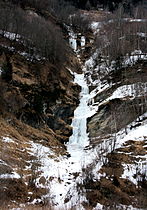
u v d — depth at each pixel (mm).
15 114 29812
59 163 26000
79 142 31922
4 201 18609
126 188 21750
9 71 33562
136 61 41156
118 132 30203
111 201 20484
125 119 31094
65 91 37750
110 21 68812
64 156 28094
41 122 31516
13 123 28625
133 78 37031
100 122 32750
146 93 32719
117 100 33656
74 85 41562
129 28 53562
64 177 23719
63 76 41094
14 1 59562
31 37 42281
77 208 19625
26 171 22562
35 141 28203
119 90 35969
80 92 41219
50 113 33031
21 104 30969
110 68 43375
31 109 31547
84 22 68688
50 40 44344
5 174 20875
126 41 48062
